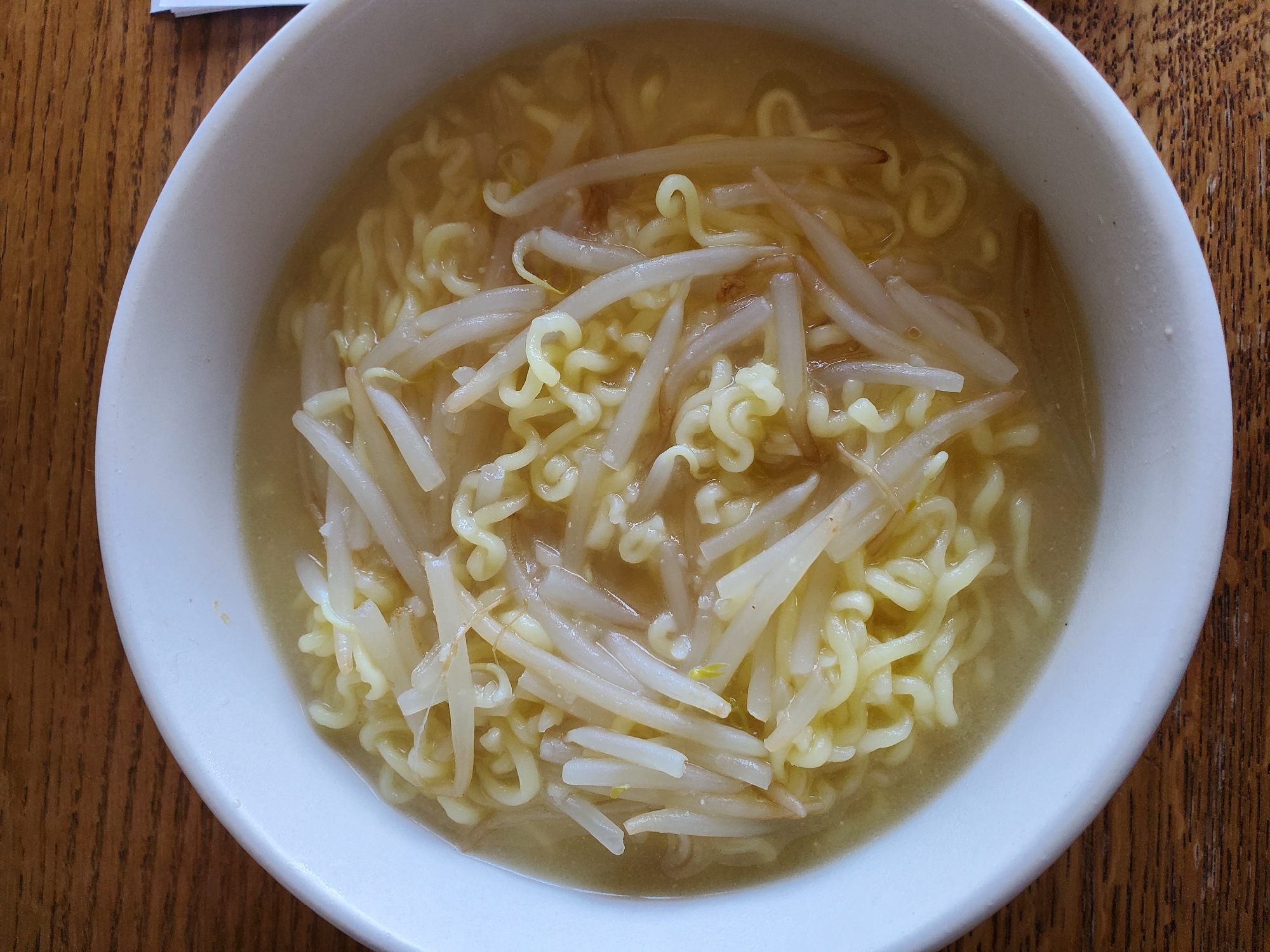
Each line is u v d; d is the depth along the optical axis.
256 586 0.19
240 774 0.17
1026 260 0.18
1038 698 0.17
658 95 0.18
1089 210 0.16
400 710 0.19
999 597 0.18
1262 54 0.19
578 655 0.18
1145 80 0.19
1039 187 0.17
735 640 0.18
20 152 0.20
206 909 0.20
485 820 0.18
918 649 0.18
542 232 0.18
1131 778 0.19
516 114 0.19
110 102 0.20
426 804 0.18
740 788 0.18
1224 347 0.15
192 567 0.17
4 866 0.20
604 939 0.17
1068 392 0.18
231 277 0.18
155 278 0.16
